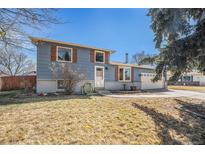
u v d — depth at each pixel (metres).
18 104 7.79
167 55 7.71
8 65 20.19
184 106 9.56
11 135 4.32
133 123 5.96
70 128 5.00
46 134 4.53
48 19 4.97
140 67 19.81
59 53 13.44
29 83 15.17
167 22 7.66
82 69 14.67
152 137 5.12
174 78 8.37
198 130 6.13
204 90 20.66
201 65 7.59
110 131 5.12
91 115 6.29
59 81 13.33
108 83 16.88
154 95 13.75
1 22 4.74
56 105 7.63
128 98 10.94
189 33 7.26
